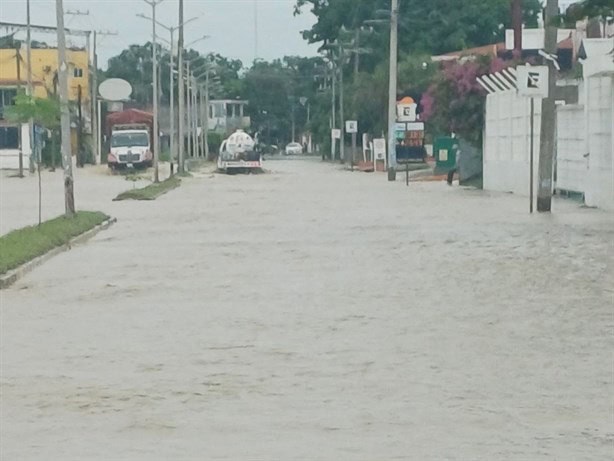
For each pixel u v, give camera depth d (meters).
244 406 19.72
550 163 62.81
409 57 165.75
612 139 63.69
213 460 16.41
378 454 16.62
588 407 19.38
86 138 182.38
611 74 63.03
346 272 37.88
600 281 34.50
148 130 155.88
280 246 47.03
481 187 97.81
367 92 168.75
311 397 20.30
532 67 60.25
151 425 18.52
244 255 43.91
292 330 27.08
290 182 113.88
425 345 24.92
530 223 55.44
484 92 98.31
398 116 114.88
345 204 74.56
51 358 24.34
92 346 25.64
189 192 94.69
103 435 17.97
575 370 22.27
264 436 17.72
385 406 19.58
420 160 140.25
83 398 20.55
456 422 18.45
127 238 53.16
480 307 30.00
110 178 130.38
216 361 23.62
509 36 126.69
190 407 19.70
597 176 66.75
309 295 32.81
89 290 35.22
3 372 22.97
